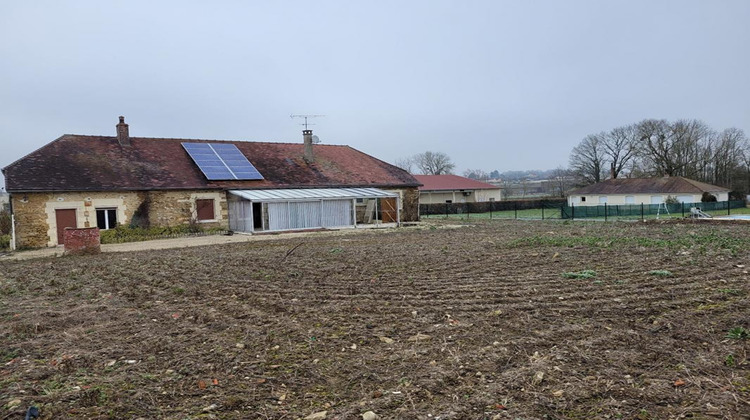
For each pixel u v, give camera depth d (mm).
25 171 22609
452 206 50406
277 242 20188
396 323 6352
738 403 3730
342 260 13086
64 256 17438
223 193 27312
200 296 8609
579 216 35562
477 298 7676
